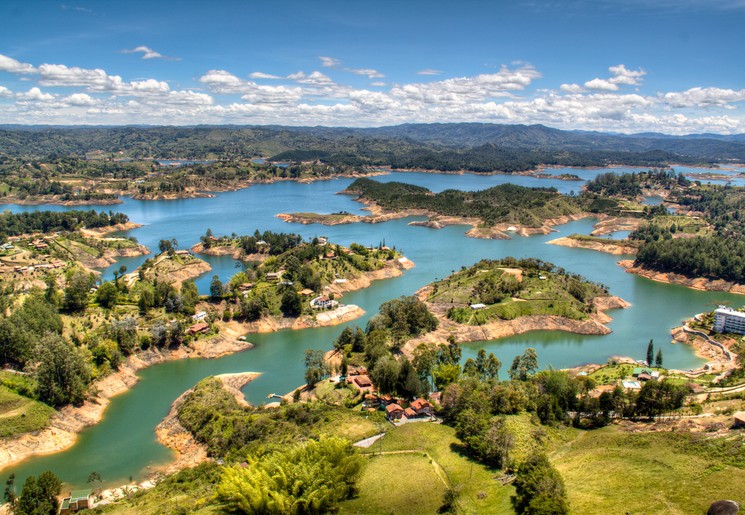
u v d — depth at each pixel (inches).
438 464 4682.6
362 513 3924.7
